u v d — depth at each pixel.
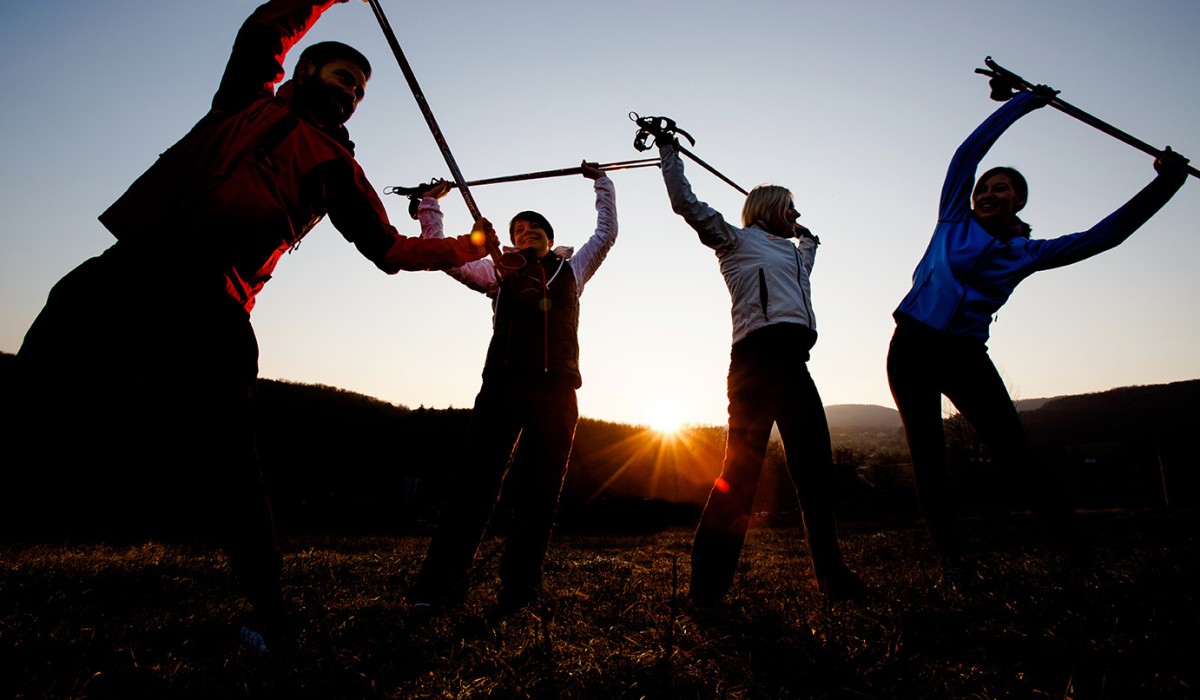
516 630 2.20
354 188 2.07
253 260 1.95
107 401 1.78
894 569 4.81
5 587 2.86
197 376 1.83
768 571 4.91
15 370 1.68
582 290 3.28
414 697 1.55
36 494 1.73
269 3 2.14
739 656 1.87
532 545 2.68
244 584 1.95
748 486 2.97
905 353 3.44
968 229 3.45
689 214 3.16
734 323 3.22
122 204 1.87
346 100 2.20
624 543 13.97
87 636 2.00
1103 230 3.32
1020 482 3.23
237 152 1.91
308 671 1.70
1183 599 2.47
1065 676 1.66
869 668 1.75
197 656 1.85
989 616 2.37
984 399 3.28
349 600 2.89
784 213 3.44
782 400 3.01
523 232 3.09
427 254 2.24
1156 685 1.56
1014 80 3.62
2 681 1.54
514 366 2.84
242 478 1.91
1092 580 2.97
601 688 1.61
